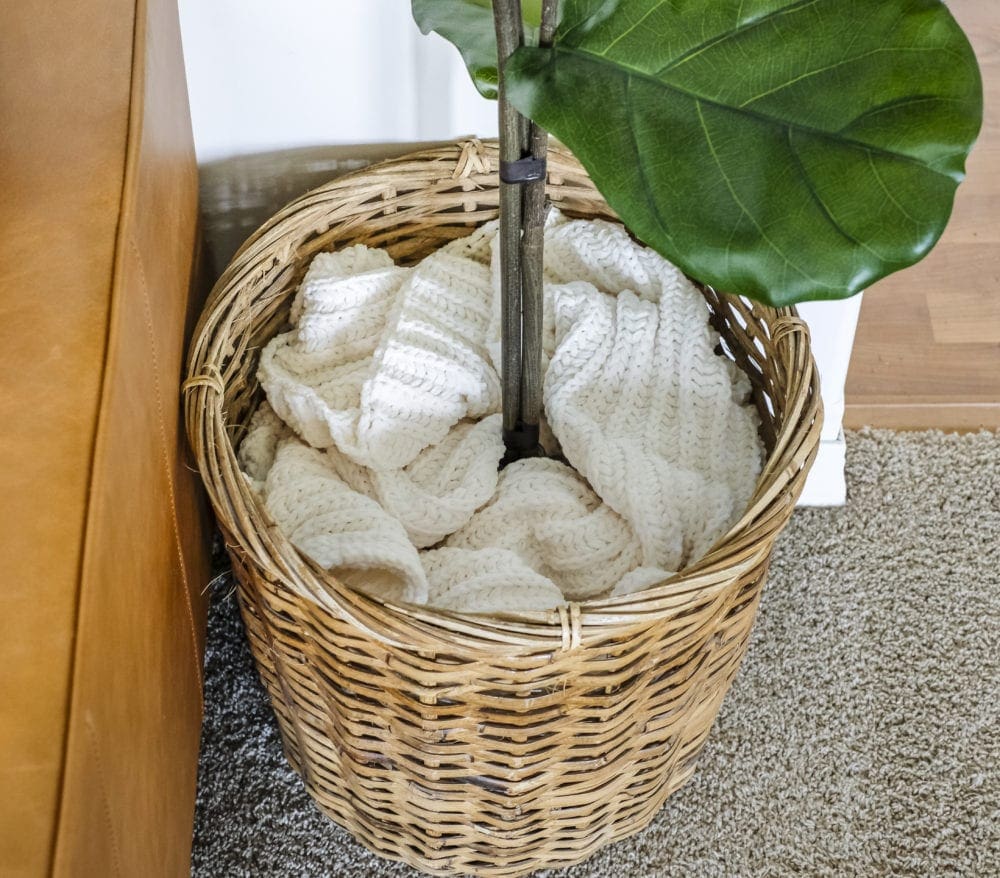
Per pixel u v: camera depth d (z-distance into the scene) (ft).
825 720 3.91
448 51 3.64
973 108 2.17
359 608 2.59
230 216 4.07
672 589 2.62
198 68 3.62
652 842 3.64
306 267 3.84
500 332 3.75
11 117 2.76
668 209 2.29
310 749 3.35
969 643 4.11
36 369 2.31
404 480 3.52
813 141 2.25
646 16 2.36
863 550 4.36
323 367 3.75
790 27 2.29
